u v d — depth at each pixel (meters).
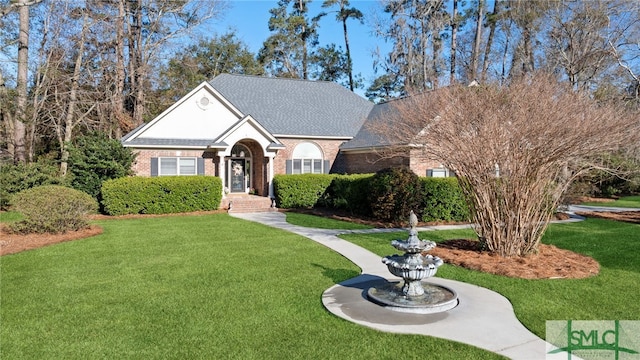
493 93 10.06
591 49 27.98
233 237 13.95
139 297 7.62
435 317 6.57
